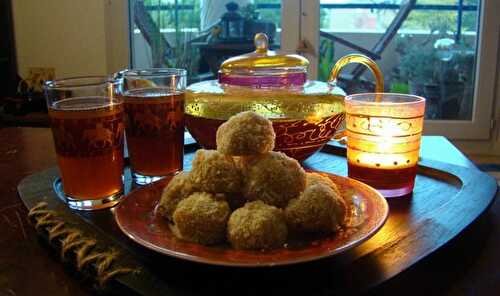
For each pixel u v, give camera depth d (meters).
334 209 0.48
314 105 0.68
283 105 0.68
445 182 0.72
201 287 0.44
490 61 1.98
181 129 0.70
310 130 0.69
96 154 0.60
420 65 2.08
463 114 2.09
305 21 2.01
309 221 0.47
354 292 0.43
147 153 0.69
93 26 2.04
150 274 0.46
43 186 0.71
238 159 0.51
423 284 0.47
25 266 0.51
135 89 0.67
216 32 2.10
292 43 2.03
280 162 0.50
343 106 0.72
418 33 2.05
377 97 0.70
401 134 0.64
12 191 0.74
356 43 2.07
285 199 0.49
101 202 0.62
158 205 0.54
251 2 2.05
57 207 0.63
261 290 0.43
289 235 0.49
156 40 2.12
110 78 0.64
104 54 2.07
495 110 2.04
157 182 0.60
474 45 2.03
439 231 0.55
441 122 2.06
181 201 0.49
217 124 0.69
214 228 0.47
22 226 0.61
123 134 0.64
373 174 0.65
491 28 1.95
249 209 0.47
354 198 0.56
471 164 0.84
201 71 2.15
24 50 2.08
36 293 0.46
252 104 0.68
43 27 2.05
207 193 0.49
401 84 2.11
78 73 2.09
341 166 0.81
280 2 2.03
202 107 0.70
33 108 1.83
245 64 0.73
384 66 2.09
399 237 0.53
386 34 2.06
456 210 0.60
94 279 0.47
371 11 2.04
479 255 0.53
